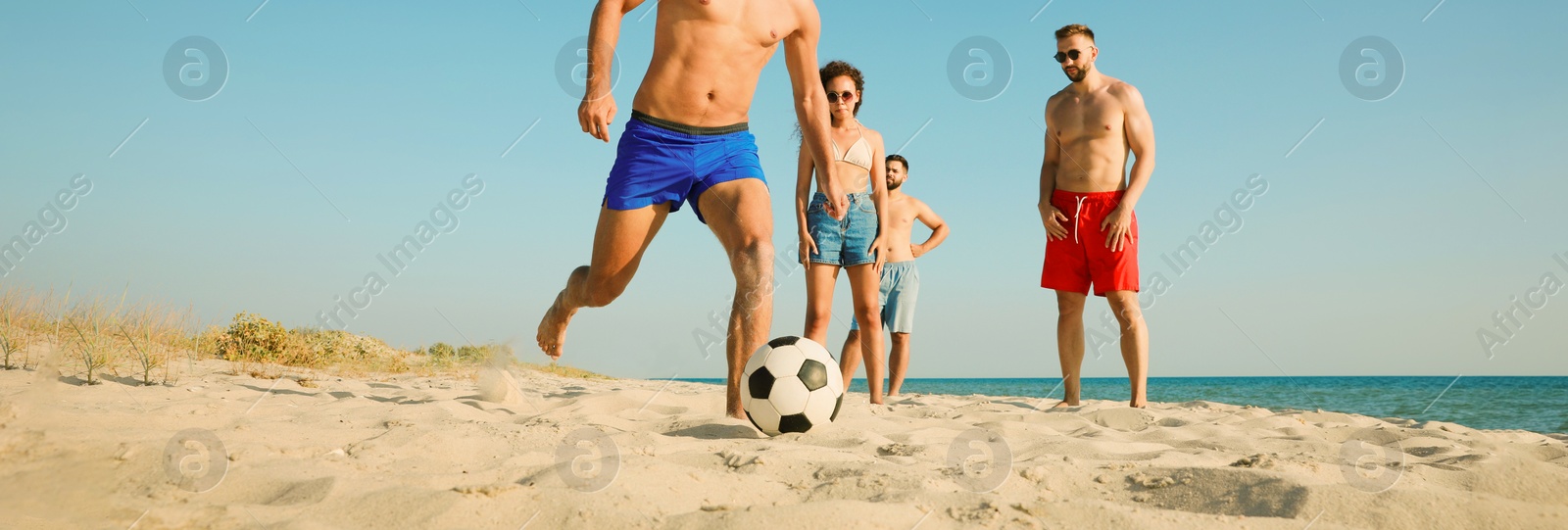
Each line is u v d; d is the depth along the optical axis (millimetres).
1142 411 4207
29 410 2484
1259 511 1706
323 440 2291
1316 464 2160
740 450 2307
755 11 3191
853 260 5000
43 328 5340
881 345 5129
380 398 4184
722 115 3219
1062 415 4094
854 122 4957
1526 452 2746
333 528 1422
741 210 3141
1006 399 5871
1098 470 2117
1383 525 1592
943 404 5133
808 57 3438
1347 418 4441
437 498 1574
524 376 7680
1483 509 1671
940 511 1627
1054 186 5125
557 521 1510
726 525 1471
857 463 2119
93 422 2365
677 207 3336
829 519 1509
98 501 1527
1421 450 2740
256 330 7062
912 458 2402
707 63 3131
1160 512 1640
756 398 2918
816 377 2912
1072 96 5012
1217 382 57469
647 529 1466
